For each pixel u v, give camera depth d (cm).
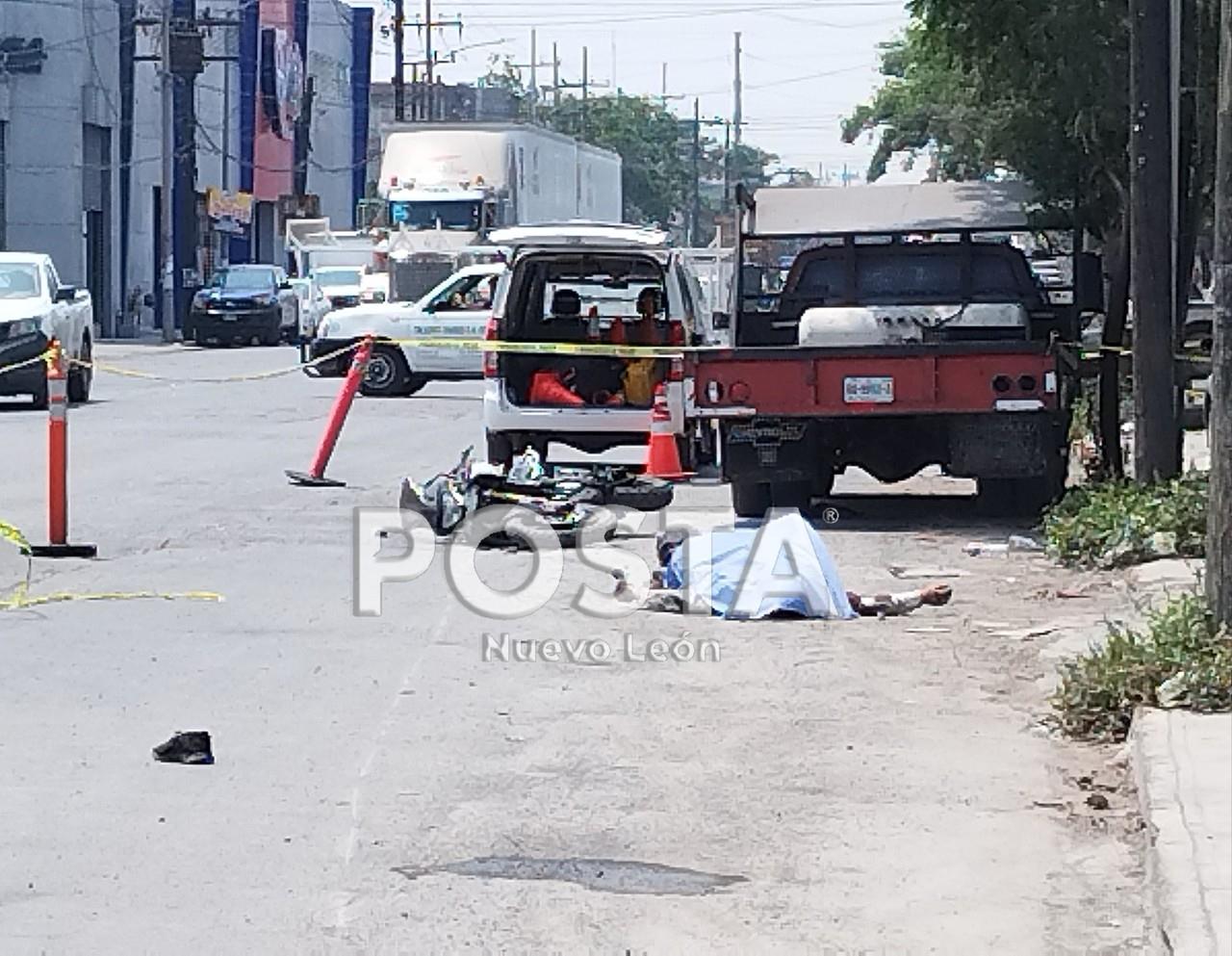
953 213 1911
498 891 766
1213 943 668
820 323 1811
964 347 1714
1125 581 1444
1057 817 872
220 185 8356
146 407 3164
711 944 711
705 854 819
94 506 1839
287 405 3247
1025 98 1884
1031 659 1195
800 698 1099
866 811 882
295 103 9031
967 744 999
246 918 730
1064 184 1911
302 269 6278
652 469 1969
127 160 7325
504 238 2031
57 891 757
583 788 916
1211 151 1783
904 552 1631
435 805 885
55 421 1551
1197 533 1518
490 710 1068
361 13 10250
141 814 862
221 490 1986
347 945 704
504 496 1656
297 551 1588
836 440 1811
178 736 955
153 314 7656
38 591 1394
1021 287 1922
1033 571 1523
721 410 1745
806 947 708
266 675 1140
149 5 7481
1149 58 1623
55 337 3027
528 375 2050
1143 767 883
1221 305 1073
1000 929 730
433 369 3497
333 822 855
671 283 2050
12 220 6625
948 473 1791
